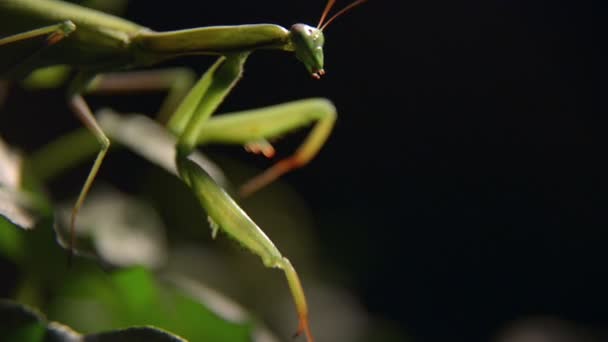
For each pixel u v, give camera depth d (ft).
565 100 1.40
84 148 0.66
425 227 1.33
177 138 0.60
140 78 0.68
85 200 0.69
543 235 1.35
